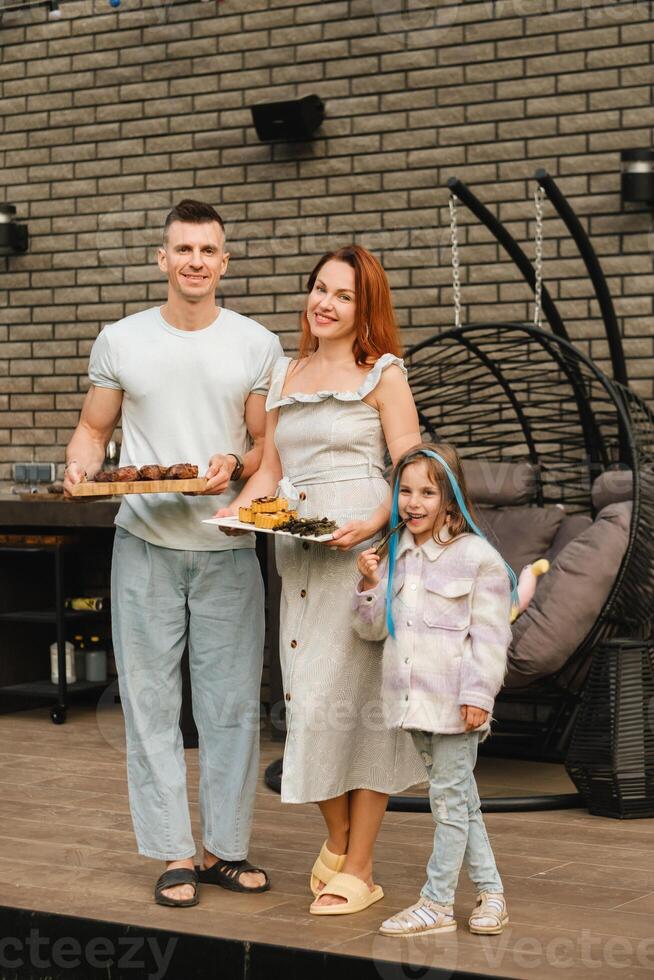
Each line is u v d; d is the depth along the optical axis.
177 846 3.45
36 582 6.48
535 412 5.91
